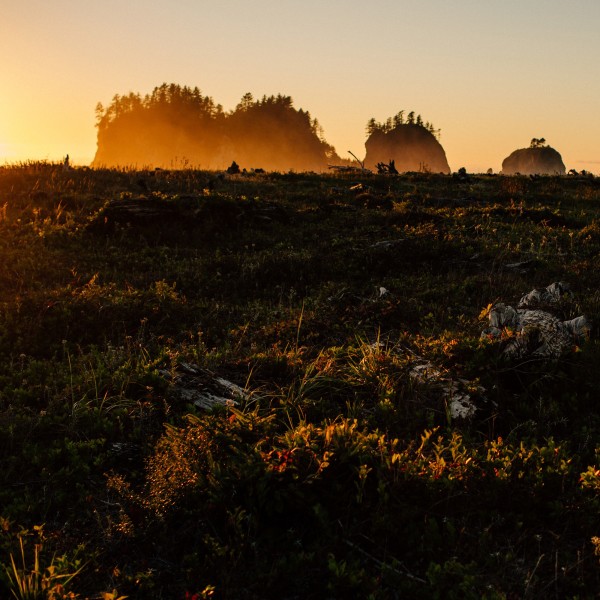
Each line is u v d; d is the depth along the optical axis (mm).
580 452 4961
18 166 23812
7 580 3465
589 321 7363
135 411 5703
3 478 4656
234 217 17000
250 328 8977
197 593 3270
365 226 17469
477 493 4246
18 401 5906
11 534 3854
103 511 4305
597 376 6262
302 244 15586
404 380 6156
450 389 5922
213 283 11945
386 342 7488
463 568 3518
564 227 17406
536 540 3846
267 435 4887
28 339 7895
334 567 3508
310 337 8172
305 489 4105
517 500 4180
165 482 4176
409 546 3840
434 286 11500
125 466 4934
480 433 5336
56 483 4586
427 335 8039
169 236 15492
